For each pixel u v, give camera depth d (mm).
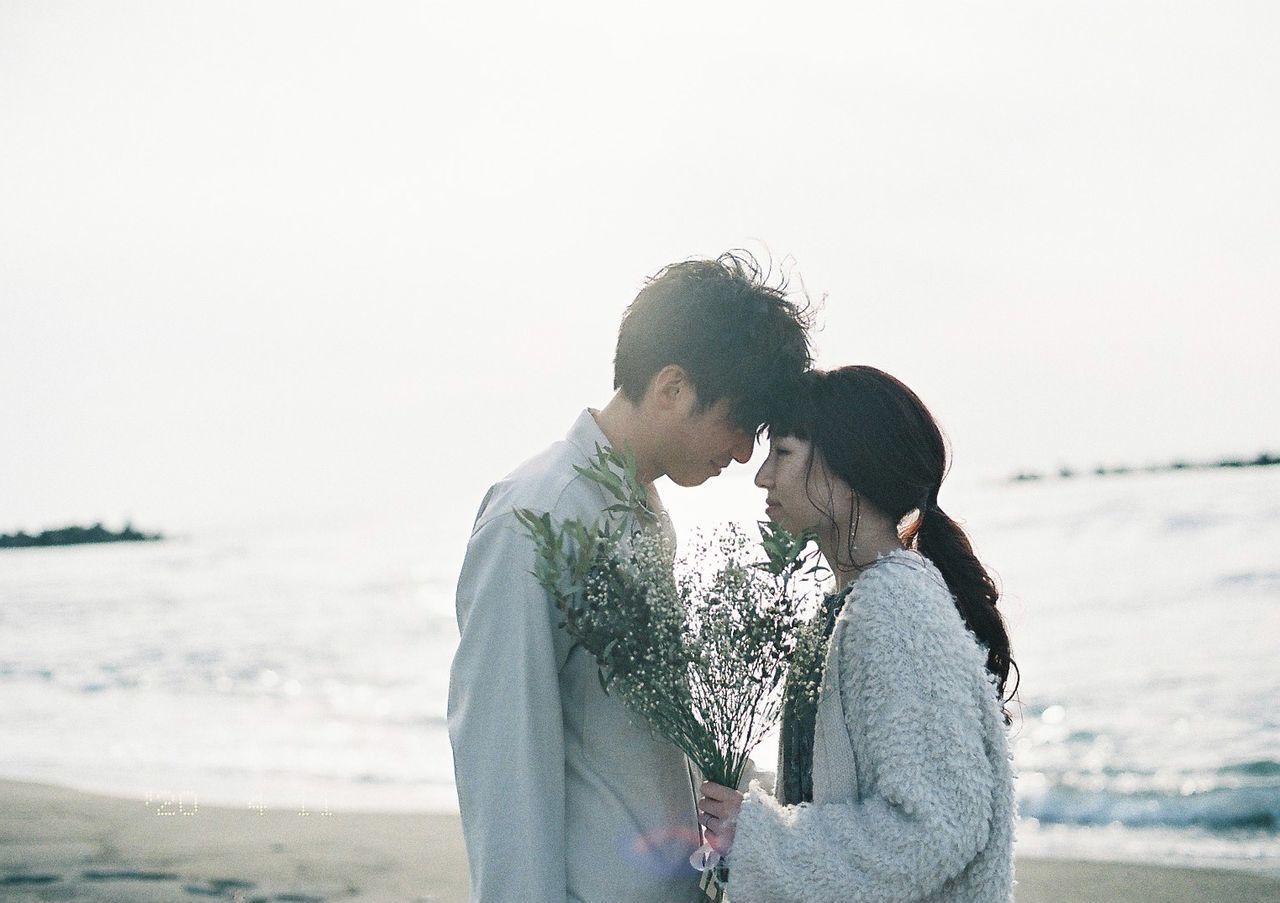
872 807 1990
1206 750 9297
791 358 2250
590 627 2021
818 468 2266
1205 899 5047
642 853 2148
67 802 6953
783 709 2256
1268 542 22453
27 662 16906
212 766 9219
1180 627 15227
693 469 2326
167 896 4859
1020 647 14531
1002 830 2018
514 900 1991
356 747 10250
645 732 2188
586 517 2168
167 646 18438
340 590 27062
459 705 2107
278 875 5293
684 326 2197
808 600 2135
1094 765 9008
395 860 5617
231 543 45969
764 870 1983
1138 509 28641
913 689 1983
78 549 56344
